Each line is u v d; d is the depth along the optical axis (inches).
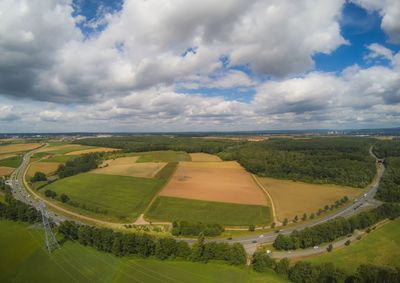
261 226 4279.0
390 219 4461.1
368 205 5255.9
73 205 5285.4
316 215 4714.6
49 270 3068.4
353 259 3243.1
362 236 3858.3
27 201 5762.8
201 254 3213.6
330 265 2790.4
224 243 3267.7
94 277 2915.8
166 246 3248.0
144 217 4613.7
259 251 3255.4
